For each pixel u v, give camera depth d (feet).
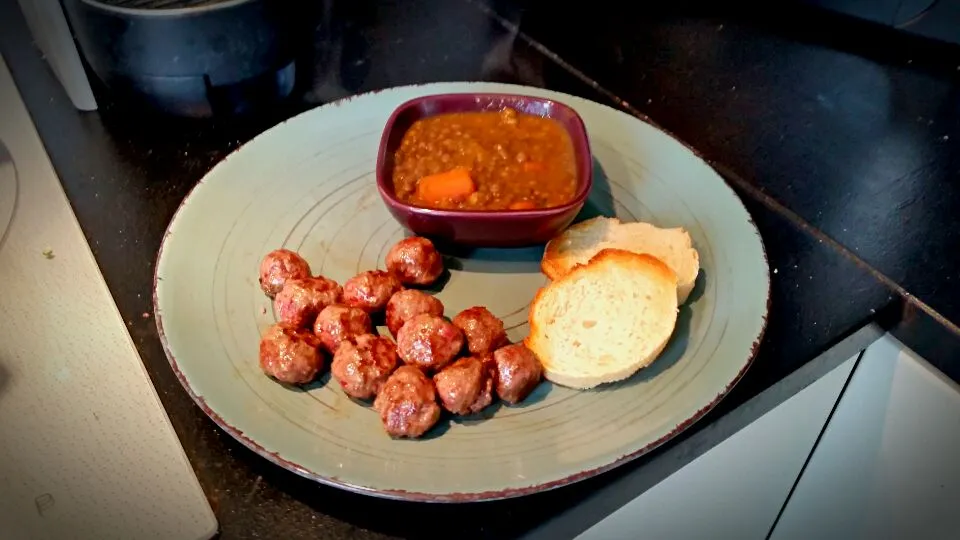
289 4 1.71
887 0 1.93
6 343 1.32
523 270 1.46
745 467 1.54
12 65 1.89
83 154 1.68
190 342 1.28
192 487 1.15
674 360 1.30
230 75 1.68
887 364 1.52
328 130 1.65
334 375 1.23
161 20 1.56
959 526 1.63
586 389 1.27
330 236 1.49
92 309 1.37
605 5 2.12
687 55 1.97
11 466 1.16
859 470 1.68
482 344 1.28
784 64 1.95
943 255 1.52
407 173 1.50
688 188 1.56
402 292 1.33
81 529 1.10
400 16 2.07
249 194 1.52
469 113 1.60
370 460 1.16
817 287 1.47
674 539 1.58
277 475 1.19
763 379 1.32
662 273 1.35
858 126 1.80
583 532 1.27
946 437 1.52
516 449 1.18
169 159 1.67
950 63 1.95
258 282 1.40
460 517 1.15
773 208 1.61
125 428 1.21
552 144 1.56
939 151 1.74
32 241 1.48
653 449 1.20
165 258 1.39
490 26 2.04
